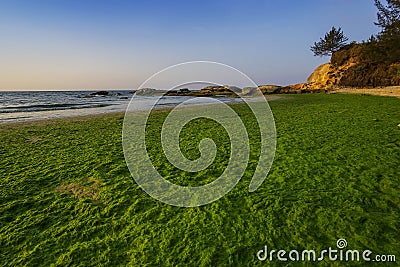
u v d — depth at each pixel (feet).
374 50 140.77
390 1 127.95
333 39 198.49
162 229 15.67
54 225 16.52
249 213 17.15
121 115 77.00
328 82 178.19
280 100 111.45
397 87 118.01
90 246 14.26
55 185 23.08
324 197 18.53
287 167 25.14
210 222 16.28
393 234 14.02
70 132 49.88
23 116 78.69
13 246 14.56
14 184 23.21
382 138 33.19
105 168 27.35
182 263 12.72
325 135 37.04
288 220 15.98
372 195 18.40
